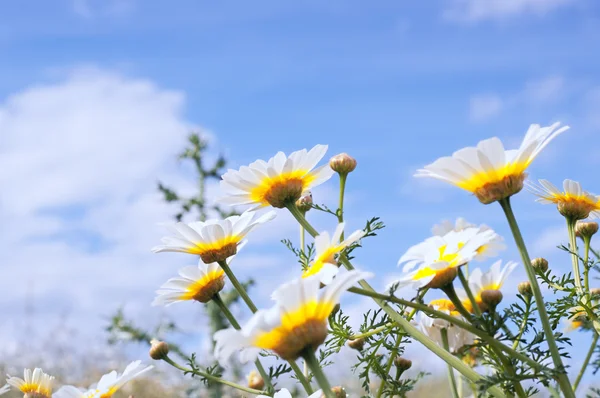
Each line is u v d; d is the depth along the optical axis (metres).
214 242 0.51
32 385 0.65
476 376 0.44
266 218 0.51
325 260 0.43
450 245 0.45
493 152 0.44
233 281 0.51
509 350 0.43
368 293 0.43
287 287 0.39
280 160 0.52
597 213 0.53
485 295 0.49
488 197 0.44
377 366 0.54
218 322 1.44
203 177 1.57
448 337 0.55
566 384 0.42
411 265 0.45
